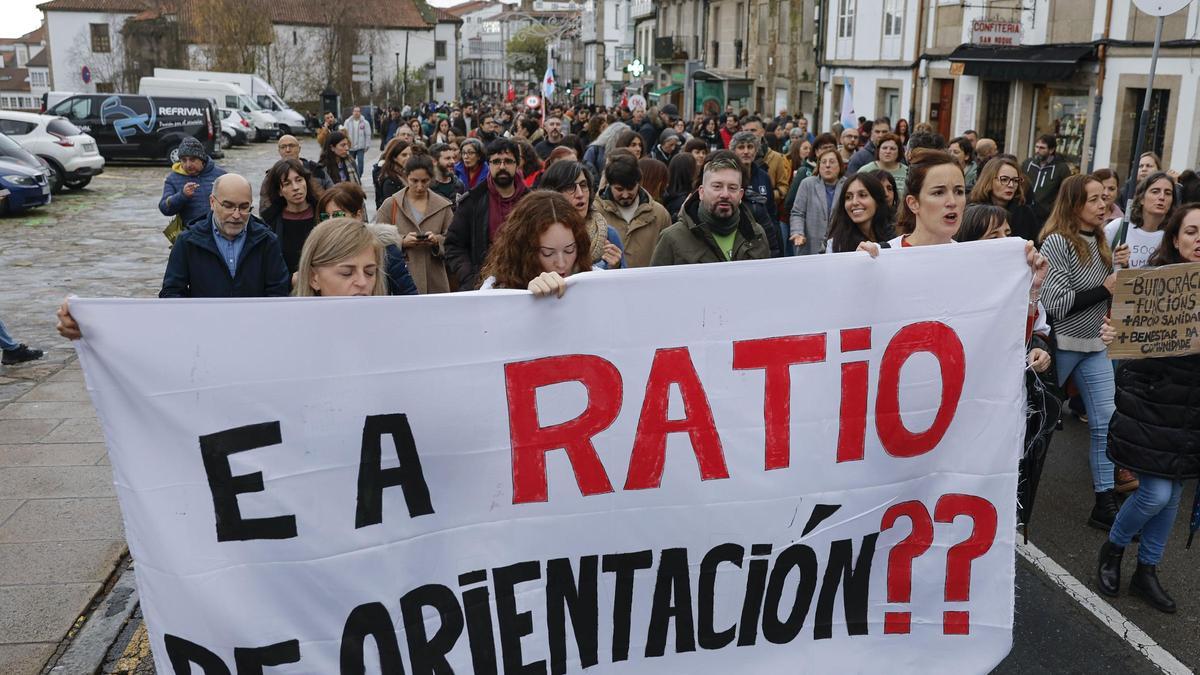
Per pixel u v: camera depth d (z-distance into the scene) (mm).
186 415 2846
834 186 8695
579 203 5301
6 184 18016
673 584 3244
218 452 2867
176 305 2816
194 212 8062
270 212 6852
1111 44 18719
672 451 3207
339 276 3422
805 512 3322
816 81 32312
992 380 3455
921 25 25500
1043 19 20797
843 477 3348
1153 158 8977
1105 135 19172
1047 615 4695
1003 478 3463
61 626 4324
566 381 3111
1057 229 5574
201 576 2875
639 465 3188
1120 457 4637
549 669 3162
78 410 7316
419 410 3002
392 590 3006
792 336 3270
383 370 2967
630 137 10109
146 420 2832
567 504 3146
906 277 3346
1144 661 4305
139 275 12922
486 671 3104
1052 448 7016
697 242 4980
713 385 3219
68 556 4953
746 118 18469
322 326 2910
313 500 2941
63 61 71062
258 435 2896
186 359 2836
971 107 23453
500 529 3096
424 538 3033
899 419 3383
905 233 4754
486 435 3062
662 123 16000
